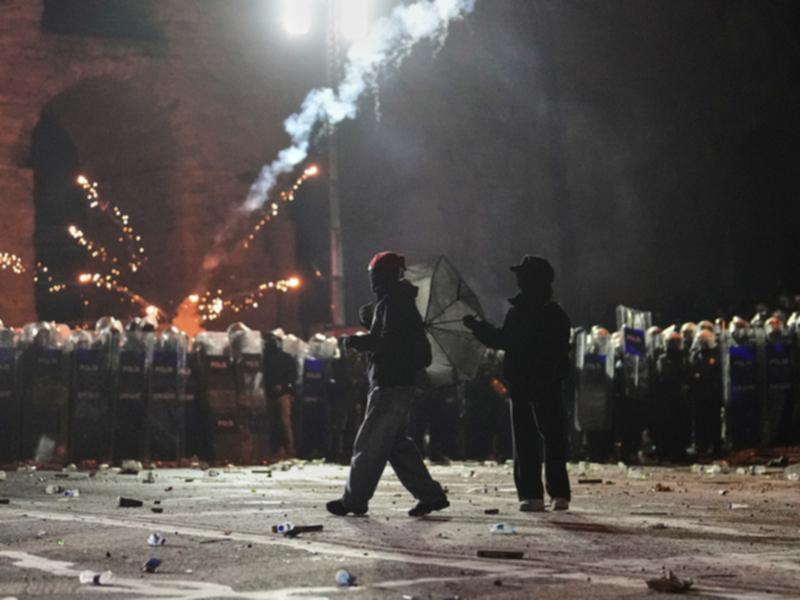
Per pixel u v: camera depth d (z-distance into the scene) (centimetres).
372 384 944
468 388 2177
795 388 2009
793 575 627
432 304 959
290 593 561
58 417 1959
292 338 2245
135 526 877
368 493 942
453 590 568
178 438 2038
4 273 3338
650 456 2083
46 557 704
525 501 1006
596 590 569
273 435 2164
